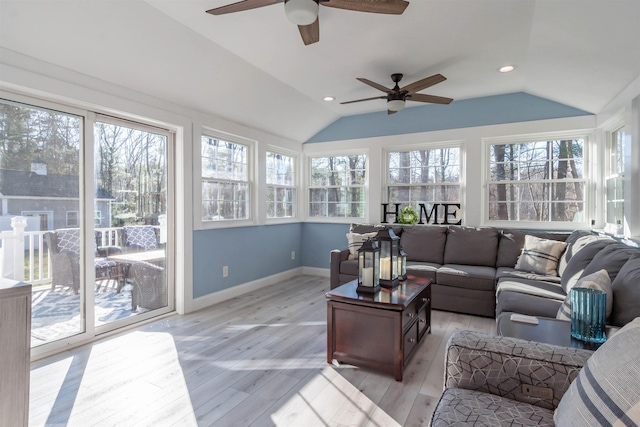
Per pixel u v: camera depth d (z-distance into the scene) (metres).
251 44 2.97
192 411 1.92
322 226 5.50
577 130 3.92
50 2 2.13
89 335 2.85
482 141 4.38
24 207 2.49
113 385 2.18
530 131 4.12
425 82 3.10
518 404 1.13
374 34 2.77
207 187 4.00
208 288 3.92
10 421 0.94
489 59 3.21
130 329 3.13
